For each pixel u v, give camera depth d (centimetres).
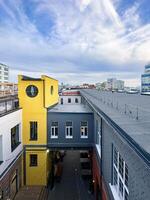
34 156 2677
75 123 2711
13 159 2220
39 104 2675
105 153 1583
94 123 2495
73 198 2303
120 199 1153
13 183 2208
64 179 2802
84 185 2633
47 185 2625
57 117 2708
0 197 1791
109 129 1397
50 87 2977
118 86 13525
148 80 9119
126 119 1134
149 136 779
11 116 2186
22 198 2175
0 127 1866
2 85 2897
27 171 2641
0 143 1917
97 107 1758
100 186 1812
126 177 1034
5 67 10656
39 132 2673
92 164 2652
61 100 6550
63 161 3478
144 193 682
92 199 2277
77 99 6556
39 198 2181
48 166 2764
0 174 1811
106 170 1542
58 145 2709
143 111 1411
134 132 839
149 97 2783
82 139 2717
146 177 661
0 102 2238
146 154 620
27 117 2667
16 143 2455
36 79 2658
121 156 1086
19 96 2661
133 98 2620
